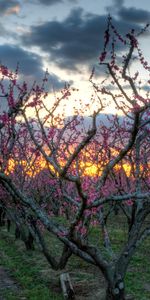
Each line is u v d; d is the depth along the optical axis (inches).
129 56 370.6
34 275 598.5
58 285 545.0
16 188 417.1
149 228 438.6
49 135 458.9
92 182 533.6
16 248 811.4
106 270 426.0
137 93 377.4
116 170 644.1
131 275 601.6
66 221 1110.4
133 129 362.0
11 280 590.6
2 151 504.4
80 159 623.2
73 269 633.6
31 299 490.9
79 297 499.2
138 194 398.3
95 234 935.0
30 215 631.2
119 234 951.0
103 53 356.5
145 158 569.9
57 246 836.0
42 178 776.9
